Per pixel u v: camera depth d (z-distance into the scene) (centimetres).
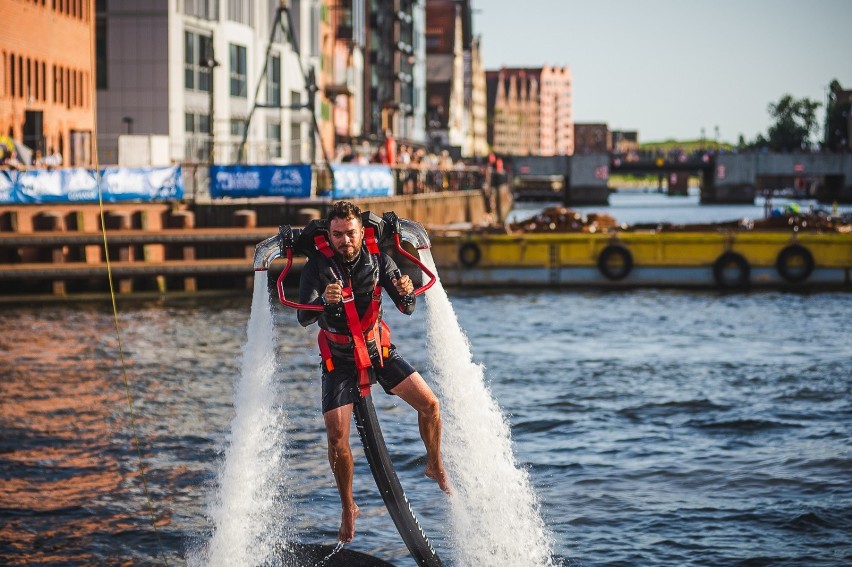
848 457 1667
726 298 4288
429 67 19412
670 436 1845
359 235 966
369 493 1462
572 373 2505
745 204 19850
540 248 4681
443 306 1075
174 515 1414
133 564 1243
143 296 4284
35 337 3173
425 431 1006
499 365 2631
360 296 978
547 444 1789
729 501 1449
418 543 1040
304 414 1975
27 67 5853
